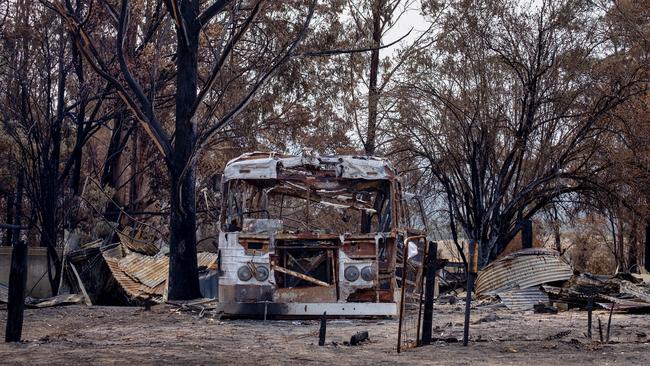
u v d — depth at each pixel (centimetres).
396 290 1694
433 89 3288
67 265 2352
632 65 3133
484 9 3195
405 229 1820
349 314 1662
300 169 1809
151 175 3844
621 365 945
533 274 2256
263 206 1923
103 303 2312
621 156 3072
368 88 3831
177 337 1292
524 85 3125
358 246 1678
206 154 3778
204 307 1877
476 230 3148
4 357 972
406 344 1174
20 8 3003
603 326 1525
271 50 3325
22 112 2881
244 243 1688
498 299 2241
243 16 3080
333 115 3909
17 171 3456
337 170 1781
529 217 3366
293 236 1680
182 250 2162
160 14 3272
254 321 1659
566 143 3183
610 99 3048
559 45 3120
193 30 2255
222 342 1216
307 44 3575
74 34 2212
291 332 1420
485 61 3209
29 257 2592
